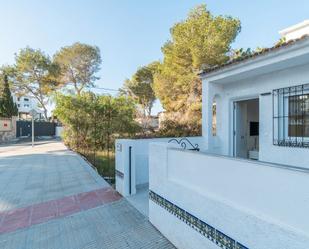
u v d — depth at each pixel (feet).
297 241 5.47
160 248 10.50
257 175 6.64
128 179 17.72
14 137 80.12
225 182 7.86
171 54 51.65
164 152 11.57
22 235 11.74
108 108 37.81
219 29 45.50
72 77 103.40
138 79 98.68
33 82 99.71
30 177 23.79
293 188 5.65
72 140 42.37
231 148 22.30
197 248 9.11
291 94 16.56
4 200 16.87
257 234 6.54
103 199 17.01
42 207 15.51
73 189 19.61
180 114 52.42
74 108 37.63
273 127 17.65
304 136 15.78
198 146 22.06
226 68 18.39
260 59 15.60
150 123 67.92
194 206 9.30
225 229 7.71
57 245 10.80
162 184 11.73
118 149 18.90
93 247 10.62
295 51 13.55
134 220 13.39
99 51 105.40
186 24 48.24
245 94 20.30
